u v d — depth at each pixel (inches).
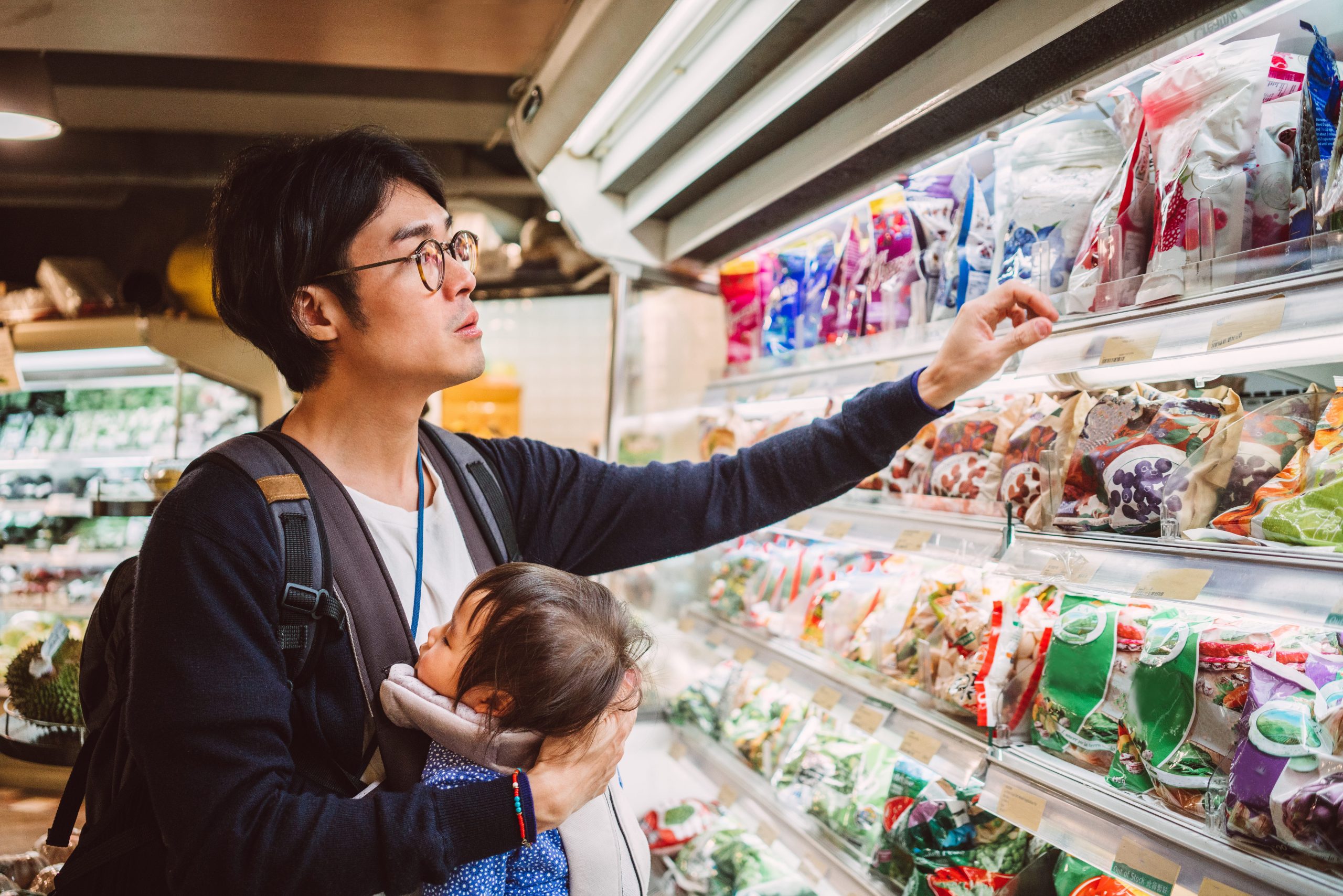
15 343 135.3
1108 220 50.9
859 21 53.2
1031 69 51.3
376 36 95.0
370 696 40.2
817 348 79.4
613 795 43.3
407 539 44.3
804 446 53.4
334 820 34.3
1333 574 36.6
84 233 201.2
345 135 42.9
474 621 39.3
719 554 104.2
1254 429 46.0
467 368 43.9
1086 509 51.2
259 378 139.6
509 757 37.6
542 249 166.6
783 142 73.0
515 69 106.7
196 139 187.3
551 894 38.6
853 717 67.4
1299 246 39.8
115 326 133.4
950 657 60.6
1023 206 57.2
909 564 75.0
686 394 108.7
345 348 43.0
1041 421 58.3
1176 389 57.4
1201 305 43.7
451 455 49.4
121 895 38.2
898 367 66.4
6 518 145.9
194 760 34.1
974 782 54.3
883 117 59.2
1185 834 41.2
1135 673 46.8
